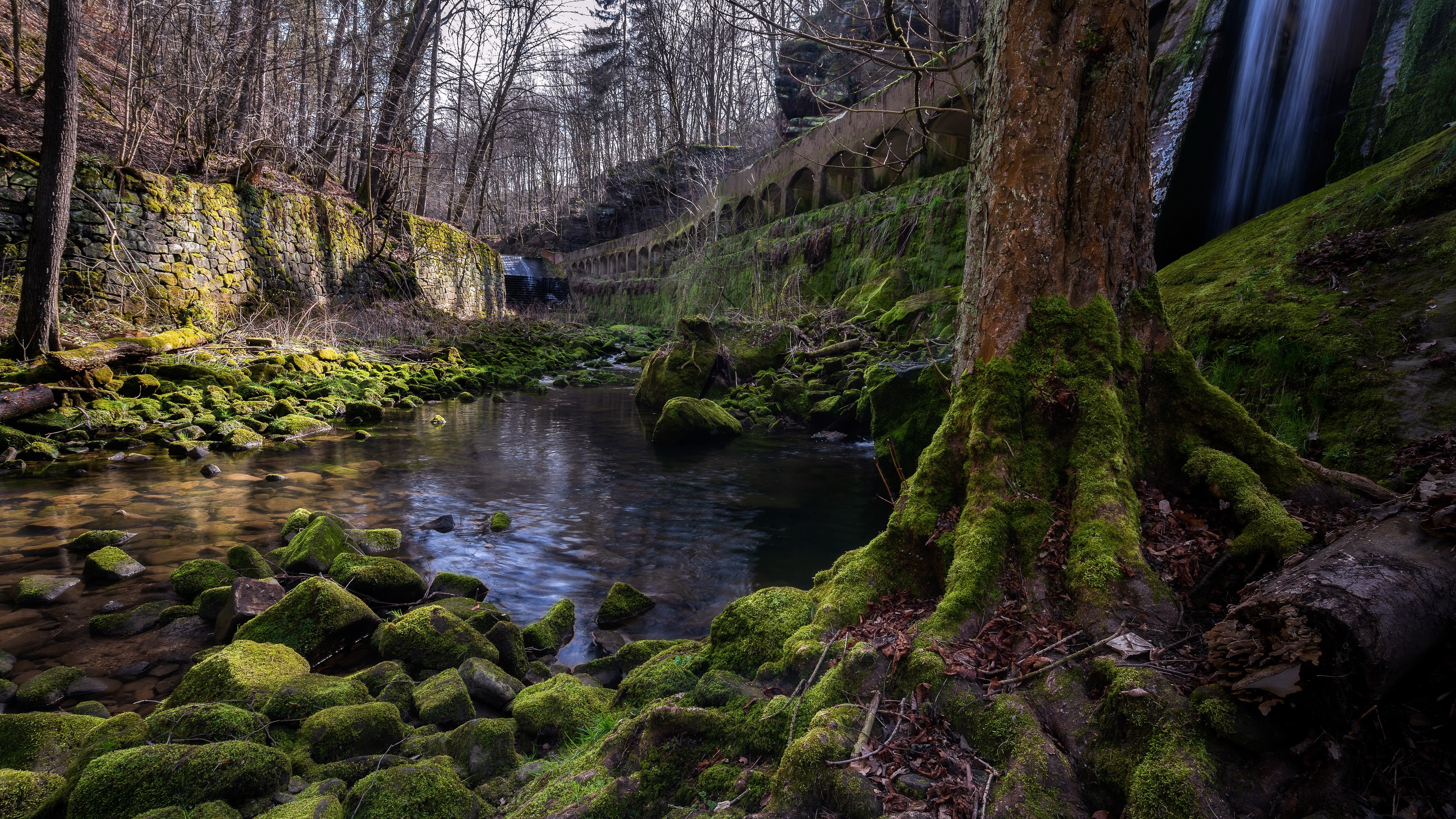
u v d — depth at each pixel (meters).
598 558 6.17
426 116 23.52
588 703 3.51
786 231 20.38
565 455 10.41
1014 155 3.32
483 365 20.78
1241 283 5.80
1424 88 7.32
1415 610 1.93
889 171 17.55
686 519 7.28
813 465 9.77
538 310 37.59
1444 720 1.91
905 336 12.75
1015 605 2.75
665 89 39.34
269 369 13.34
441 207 39.16
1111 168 3.25
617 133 46.91
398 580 4.96
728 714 2.68
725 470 9.45
